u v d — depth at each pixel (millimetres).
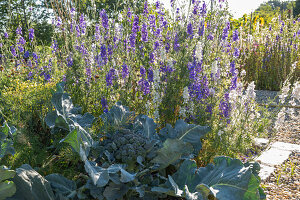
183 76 4023
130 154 2736
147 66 4383
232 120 3650
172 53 4414
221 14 5148
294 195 3211
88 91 4152
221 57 5480
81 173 2742
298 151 4281
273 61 9055
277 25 10930
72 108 3436
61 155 2877
